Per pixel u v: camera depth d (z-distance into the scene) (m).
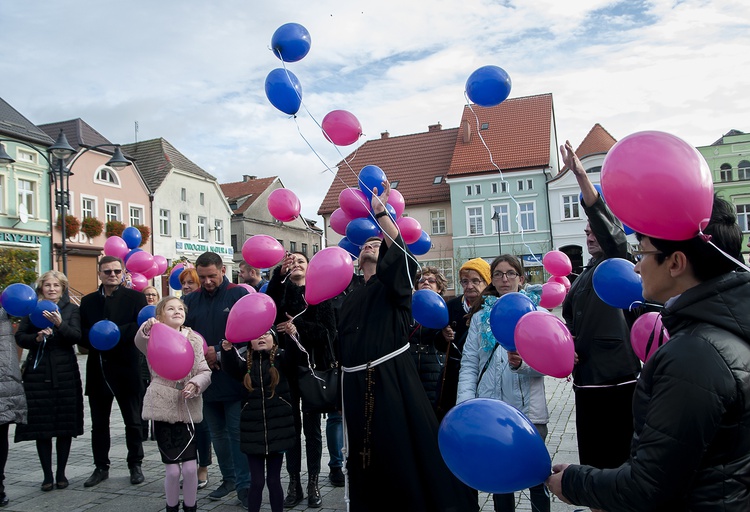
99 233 26.81
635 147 1.60
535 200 33.72
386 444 3.12
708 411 1.34
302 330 4.56
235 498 4.77
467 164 35.19
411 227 4.51
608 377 3.10
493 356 3.47
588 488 1.55
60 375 5.13
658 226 1.56
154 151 33.75
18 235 23.64
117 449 6.52
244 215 39.47
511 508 3.43
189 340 4.38
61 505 4.67
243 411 4.01
